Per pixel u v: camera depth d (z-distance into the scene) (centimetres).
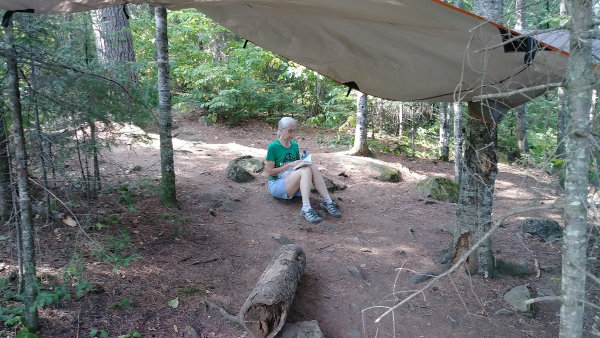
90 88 320
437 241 509
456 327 346
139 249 401
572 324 182
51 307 304
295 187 560
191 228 472
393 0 245
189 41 1198
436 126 1186
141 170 605
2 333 274
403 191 684
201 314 328
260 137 1010
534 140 1046
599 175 174
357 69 370
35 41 280
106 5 283
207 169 691
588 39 168
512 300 376
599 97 213
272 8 300
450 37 285
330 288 388
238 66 1054
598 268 406
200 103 1055
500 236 535
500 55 288
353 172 745
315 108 1223
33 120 315
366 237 507
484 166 401
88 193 427
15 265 340
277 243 469
